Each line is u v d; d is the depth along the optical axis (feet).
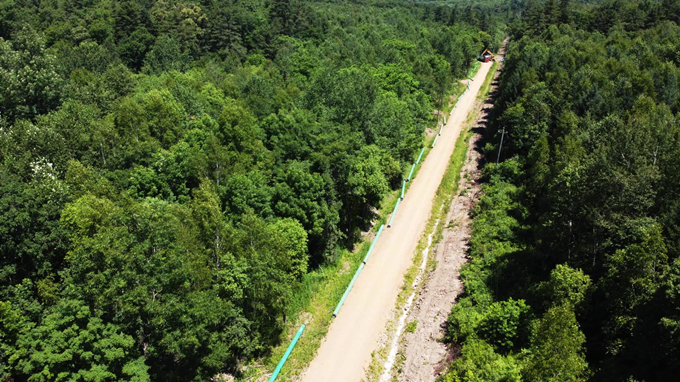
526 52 347.36
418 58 377.91
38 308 113.80
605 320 116.26
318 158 176.14
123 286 106.83
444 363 132.46
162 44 341.62
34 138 165.27
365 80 243.40
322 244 175.83
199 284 120.47
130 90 256.93
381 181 193.88
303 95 245.24
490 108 367.45
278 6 431.84
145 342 119.14
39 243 128.16
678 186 127.24
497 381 110.11
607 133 170.50
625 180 123.34
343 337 149.07
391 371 137.18
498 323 129.59
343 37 415.64
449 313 151.23
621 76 235.20
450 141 308.40
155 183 167.84
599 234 129.08
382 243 197.67
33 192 132.05
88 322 102.78
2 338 98.63
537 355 98.43
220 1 469.98
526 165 233.96
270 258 130.31
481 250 177.27
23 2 401.70
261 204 161.27
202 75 298.15
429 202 230.48
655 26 379.35
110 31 367.86
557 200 144.77
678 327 90.84
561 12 463.01
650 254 103.76
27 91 219.20
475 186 243.19
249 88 265.34
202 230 126.93
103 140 177.78
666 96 215.10
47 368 95.76
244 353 130.00
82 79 258.37
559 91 243.40
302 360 139.54
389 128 241.14
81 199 131.85
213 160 167.43
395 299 165.17
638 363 104.73
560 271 121.90
